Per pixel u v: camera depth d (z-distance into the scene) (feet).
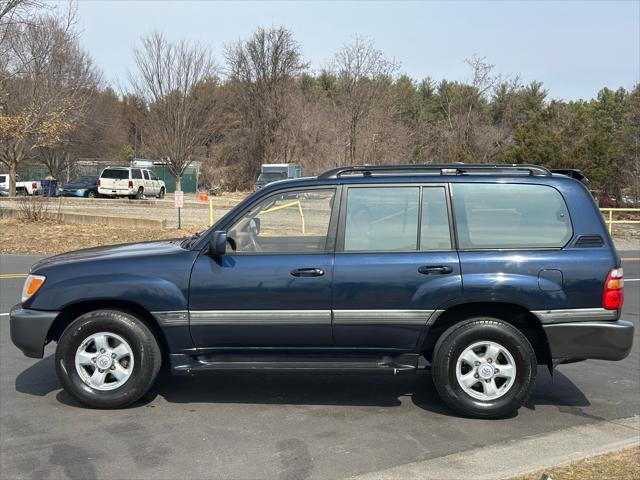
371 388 19.63
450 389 16.79
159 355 17.39
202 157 207.10
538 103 182.29
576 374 21.42
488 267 16.53
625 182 114.93
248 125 194.18
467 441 15.33
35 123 84.17
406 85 204.03
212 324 16.92
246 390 19.33
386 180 17.38
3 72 79.51
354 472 13.53
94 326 17.12
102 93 167.73
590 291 16.38
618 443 14.84
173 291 16.90
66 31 92.99
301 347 17.06
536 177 17.26
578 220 16.88
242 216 17.52
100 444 15.11
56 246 57.47
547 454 14.35
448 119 130.62
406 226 17.10
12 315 17.56
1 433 15.79
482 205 17.15
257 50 190.90
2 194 144.46
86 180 128.16
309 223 17.42
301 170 141.90
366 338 16.87
